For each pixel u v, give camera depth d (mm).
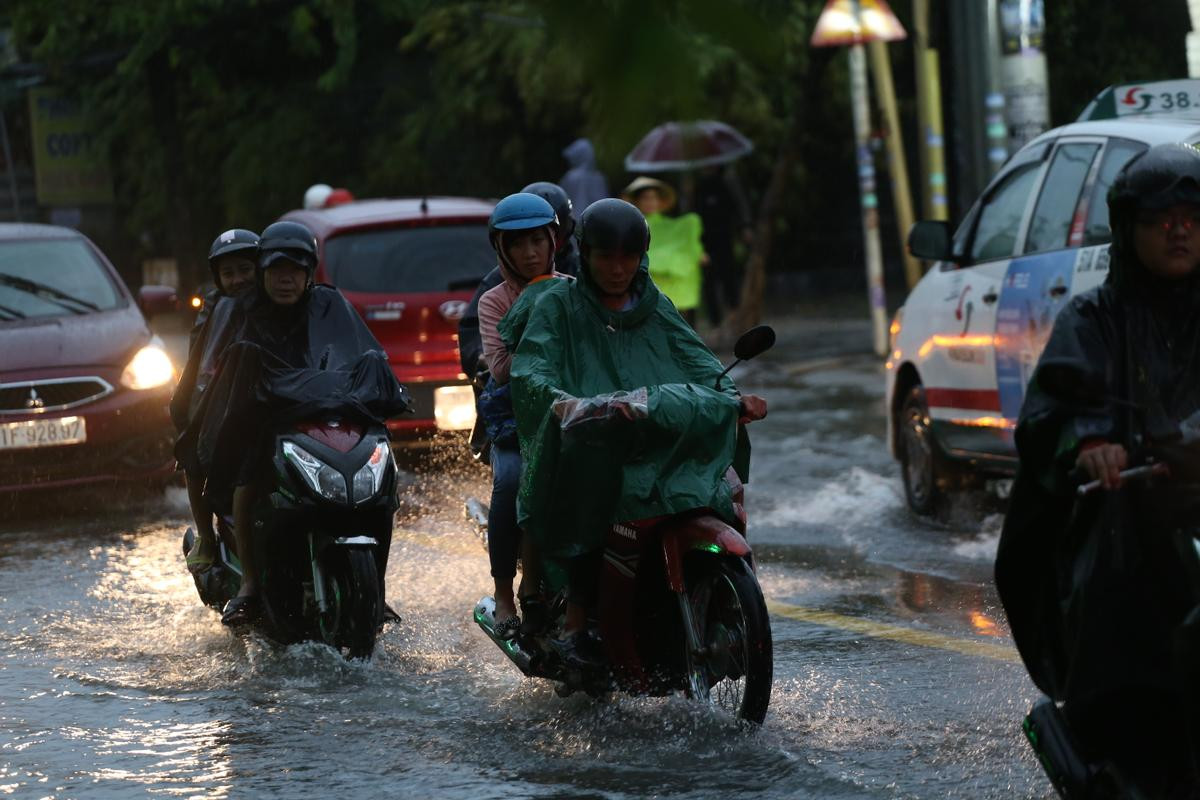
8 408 31156
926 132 46375
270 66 75312
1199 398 11078
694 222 47656
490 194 69062
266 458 19188
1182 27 60500
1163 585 10930
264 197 75562
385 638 20219
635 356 16062
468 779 14656
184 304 74875
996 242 26703
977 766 14531
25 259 34562
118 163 90500
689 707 15891
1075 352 11141
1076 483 11102
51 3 65812
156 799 14414
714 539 15102
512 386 15852
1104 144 24297
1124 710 11180
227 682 18391
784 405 42625
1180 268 10984
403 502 30516
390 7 13820
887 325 59469
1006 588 11742
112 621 21766
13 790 14734
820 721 16094
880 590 22438
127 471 31938
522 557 17062
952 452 27094
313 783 14719
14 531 29234
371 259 34438
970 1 37688
